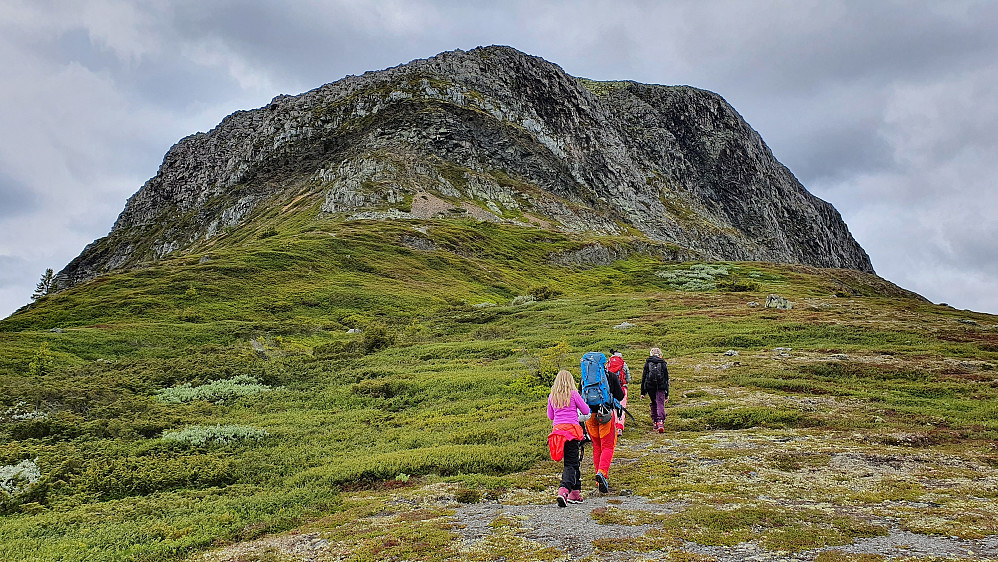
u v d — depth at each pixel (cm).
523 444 1630
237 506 1230
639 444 1608
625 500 1079
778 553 753
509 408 2297
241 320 6244
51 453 1781
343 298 7388
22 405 2411
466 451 1548
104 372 3756
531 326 5362
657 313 5688
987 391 2411
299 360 3912
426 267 10119
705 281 11556
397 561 805
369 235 11094
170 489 1470
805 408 2070
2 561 935
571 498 1086
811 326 4406
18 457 1723
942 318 5269
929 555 732
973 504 995
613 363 1317
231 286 7344
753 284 10562
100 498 1413
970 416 1984
